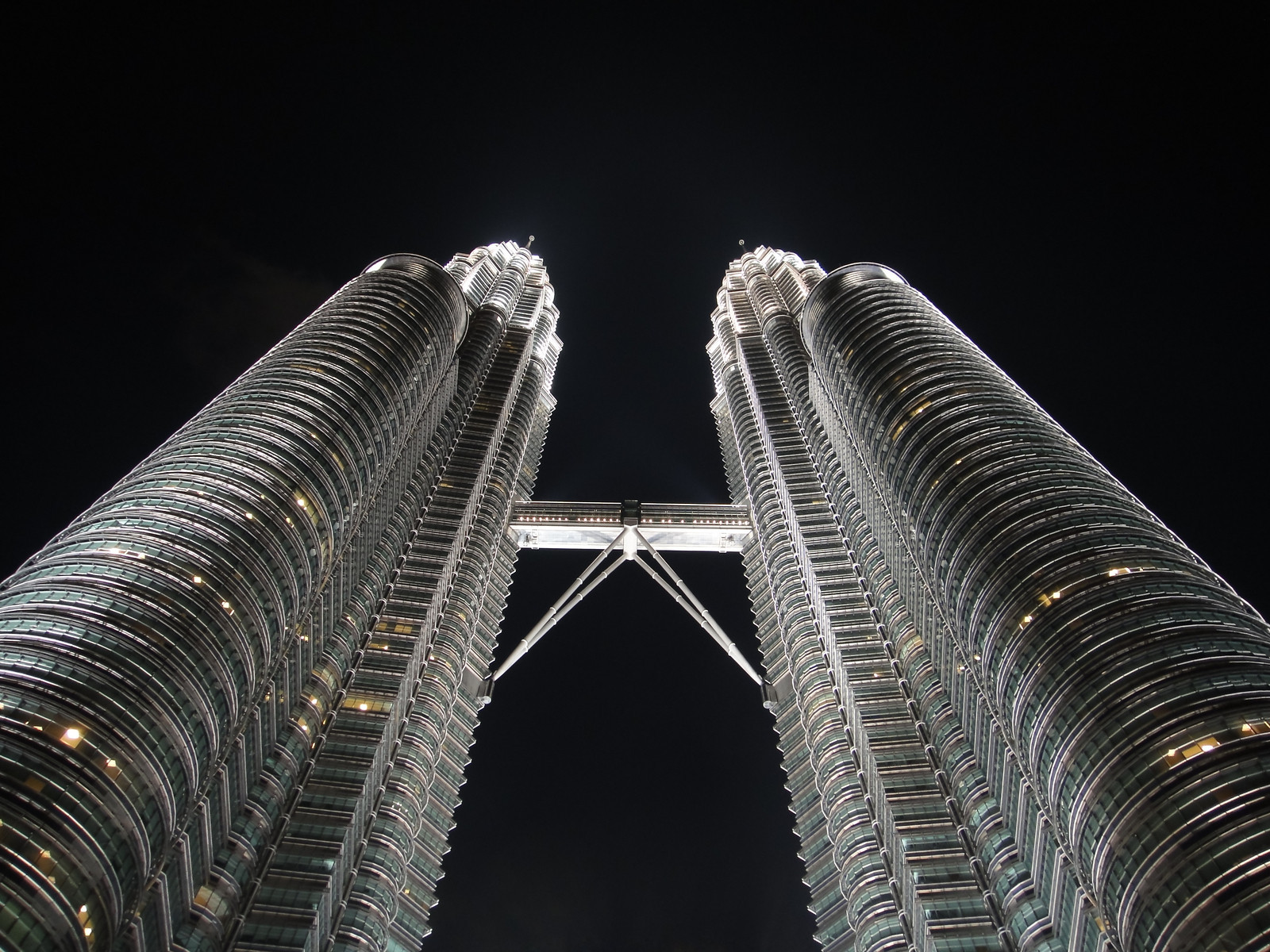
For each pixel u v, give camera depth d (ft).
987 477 419.95
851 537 580.71
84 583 312.50
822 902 438.40
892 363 527.40
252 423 425.28
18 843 236.02
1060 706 309.42
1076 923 290.76
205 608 326.65
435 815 460.14
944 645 431.43
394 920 392.88
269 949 330.34
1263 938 220.23
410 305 559.38
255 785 368.89
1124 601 329.11
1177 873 244.83
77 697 271.90
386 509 534.78
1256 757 258.37
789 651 571.69
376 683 467.52
